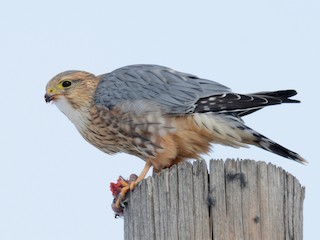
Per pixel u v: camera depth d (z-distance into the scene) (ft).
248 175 25.14
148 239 25.54
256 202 25.04
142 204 25.96
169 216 25.30
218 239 24.85
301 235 25.99
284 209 25.41
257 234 24.88
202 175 25.23
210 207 25.04
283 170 25.71
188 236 25.00
